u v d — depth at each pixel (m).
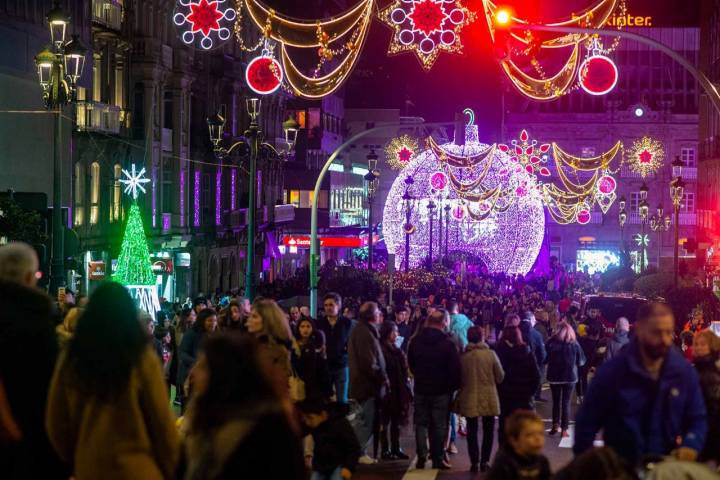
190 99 71.56
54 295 33.59
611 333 35.59
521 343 22.30
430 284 65.25
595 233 158.12
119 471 9.22
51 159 48.50
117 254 59.34
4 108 45.50
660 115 159.00
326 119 126.31
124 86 61.53
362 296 58.19
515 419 11.81
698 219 102.56
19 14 46.44
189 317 27.91
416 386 21.73
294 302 46.56
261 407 8.10
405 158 96.06
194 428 8.38
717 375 12.62
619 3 39.22
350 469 15.16
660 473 8.57
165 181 67.94
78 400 9.31
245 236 88.94
